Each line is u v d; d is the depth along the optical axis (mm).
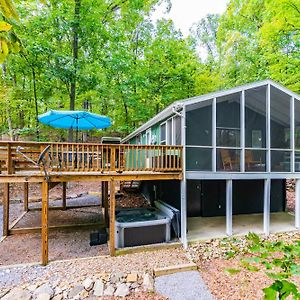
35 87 14531
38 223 8773
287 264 2418
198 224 8977
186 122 7734
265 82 8430
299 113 9070
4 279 5098
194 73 18859
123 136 21328
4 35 1610
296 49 12219
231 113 8297
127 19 16844
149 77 18156
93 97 17172
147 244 6980
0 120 16438
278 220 9609
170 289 4828
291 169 8688
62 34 13625
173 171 7410
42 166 6211
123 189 13797
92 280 4973
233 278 5223
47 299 4387
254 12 16438
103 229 8328
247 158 8211
